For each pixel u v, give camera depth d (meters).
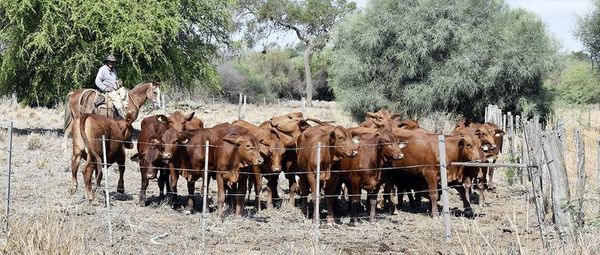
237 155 12.46
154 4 26.61
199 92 55.34
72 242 9.34
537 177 10.92
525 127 13.73
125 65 27.39
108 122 13.84
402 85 36.78
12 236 9.54
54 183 15.30
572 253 9.39
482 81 35.12
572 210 10.62
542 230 10.75
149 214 12.85
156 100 19.61
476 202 15.90
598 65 38.50
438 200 15.84
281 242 11.12
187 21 28.34
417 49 35.25
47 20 25.33
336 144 12.60
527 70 34.41
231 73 62.56
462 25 35.22
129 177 17.17
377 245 11.07
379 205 15.14
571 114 35.50
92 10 25.38
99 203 13.45
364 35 35.84
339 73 37.81
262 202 14.89
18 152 20.05
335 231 12.11
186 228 11.87
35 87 27.14
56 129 29.00
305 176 13.43
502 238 11.75
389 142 13.41
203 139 12.90
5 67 26.52
